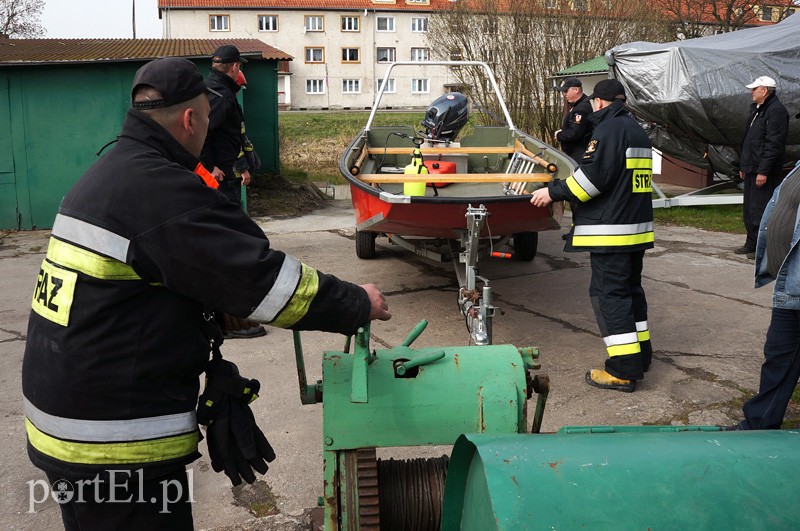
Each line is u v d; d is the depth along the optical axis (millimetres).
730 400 4164
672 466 1405
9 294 6609
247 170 5801
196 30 57531
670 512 1334
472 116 18172
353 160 6453
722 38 11461
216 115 5277
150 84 1813
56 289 1724
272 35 58188
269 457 2008
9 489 3248
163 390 1792
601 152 4086
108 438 1742
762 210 7719
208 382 1954
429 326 5562
